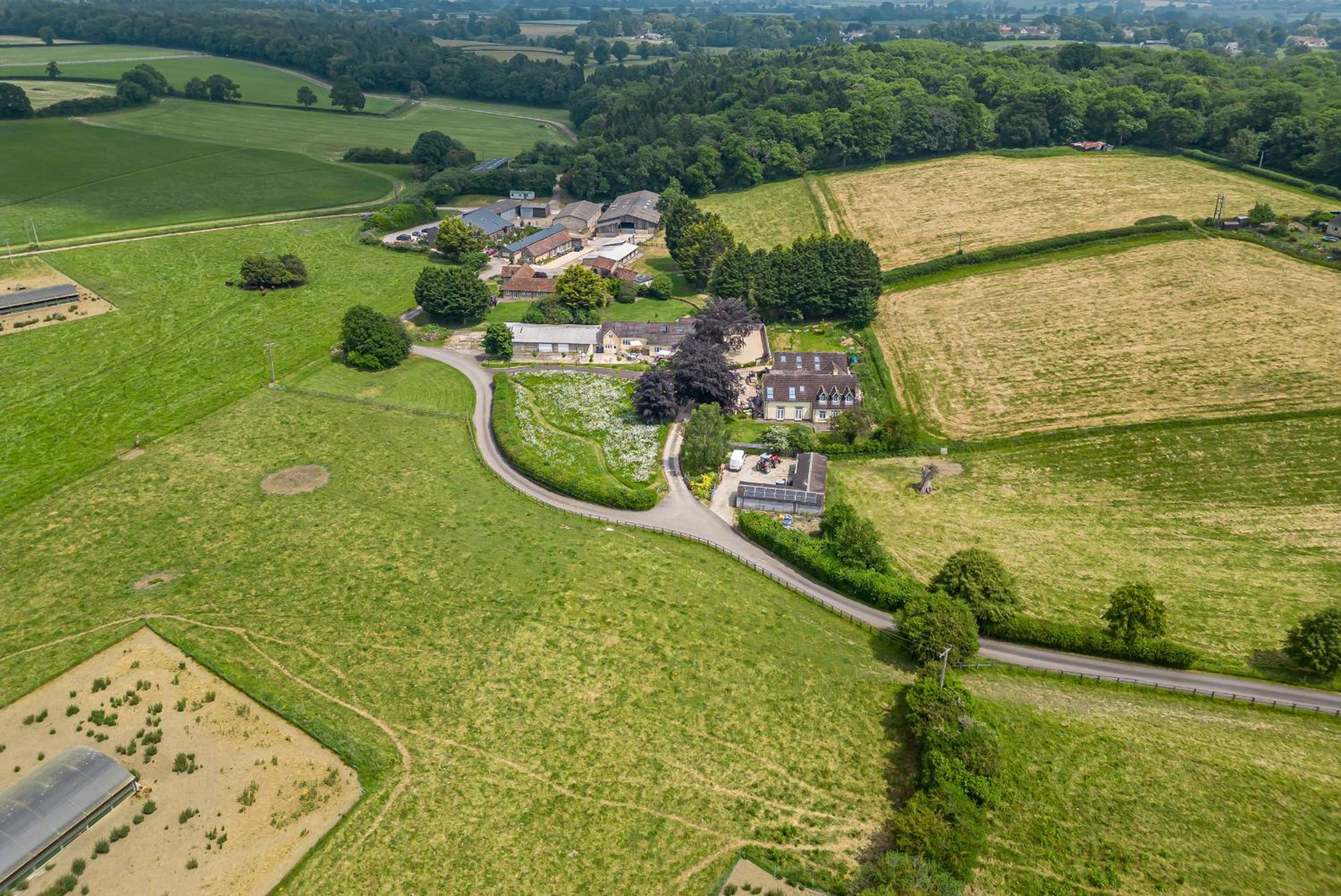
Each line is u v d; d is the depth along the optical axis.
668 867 67.88
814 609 98.81
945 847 65.56
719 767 76.69
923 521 116.62
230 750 76.88
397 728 79.50
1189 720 82.50
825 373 152.75
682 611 96.19
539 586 99.56
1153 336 158.12
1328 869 66.94
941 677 83.50
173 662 87.44
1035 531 114.31
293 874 66.25
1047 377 150.38
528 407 146.88
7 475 122.50
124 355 159.00
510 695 83.69
